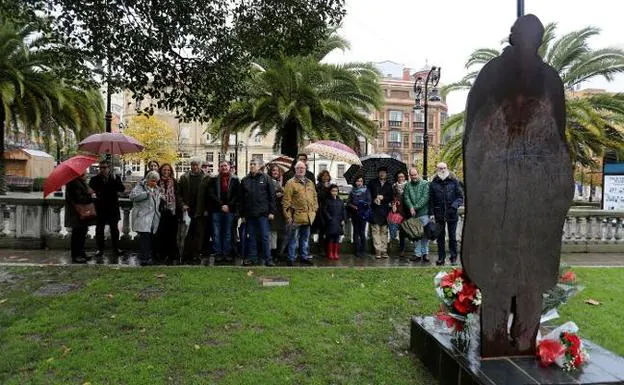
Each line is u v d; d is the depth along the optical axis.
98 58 7.45
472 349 3.80
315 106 15.95
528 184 3.73
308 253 8.55
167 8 7.18
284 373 3.95
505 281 3.68
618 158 18.61
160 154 47.03
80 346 4.32
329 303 5.82
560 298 4.10
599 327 5.18
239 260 8.55
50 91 17.02
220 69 8.29
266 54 8.61
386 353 4.45
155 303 5.55
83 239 8.05
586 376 3.36
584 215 10.73
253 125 17.86
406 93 73.62
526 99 3.72
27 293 5.92
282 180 9.91
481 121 3.65
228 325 4.98
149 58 7.53
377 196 9.09
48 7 7.01
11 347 4.28
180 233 8.29
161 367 3.97
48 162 48.53
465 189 3.62
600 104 17.45
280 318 5.22
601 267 8.45
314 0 7.95
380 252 9.21
